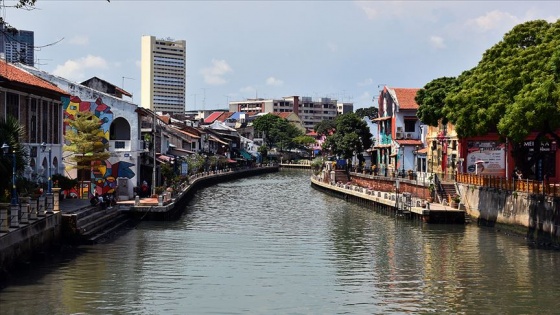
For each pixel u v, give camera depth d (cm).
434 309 2552
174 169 8038
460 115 4162
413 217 5359
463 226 4925
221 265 3319
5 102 3997
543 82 3550
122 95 7138
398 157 7862
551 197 3931
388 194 6147
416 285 2948
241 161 13975
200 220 5256
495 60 4238
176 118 12725
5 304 2486
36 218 3234
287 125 17538
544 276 3123
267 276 3088
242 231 4603
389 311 2519
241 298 2677
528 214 4234
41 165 4547
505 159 5659
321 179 9106
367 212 6078
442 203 5450
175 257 3500
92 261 3328
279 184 10369
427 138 7150
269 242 4100
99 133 5400
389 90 8294
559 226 3847
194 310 2488
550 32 4019
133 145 5822
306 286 2905
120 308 2486
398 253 3750
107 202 4781
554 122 3569
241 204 6812
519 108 3606
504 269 3291
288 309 2530
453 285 2947
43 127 4703
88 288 2767
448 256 3650
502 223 4619
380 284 2959
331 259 3550
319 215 5797
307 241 4178
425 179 6156
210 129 13025
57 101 4978
